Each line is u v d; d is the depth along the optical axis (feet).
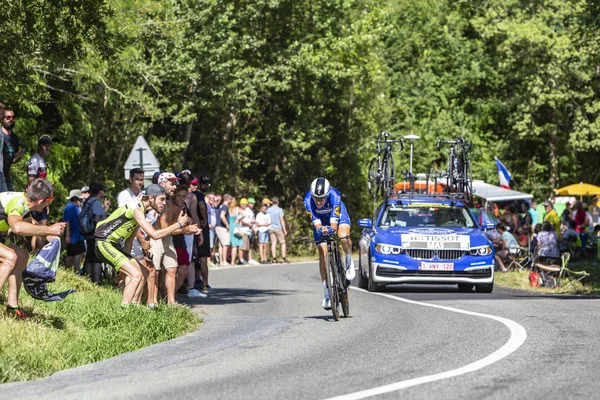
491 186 198.29
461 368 45.32
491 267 104.37
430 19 315.17
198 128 221.66
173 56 177.99
